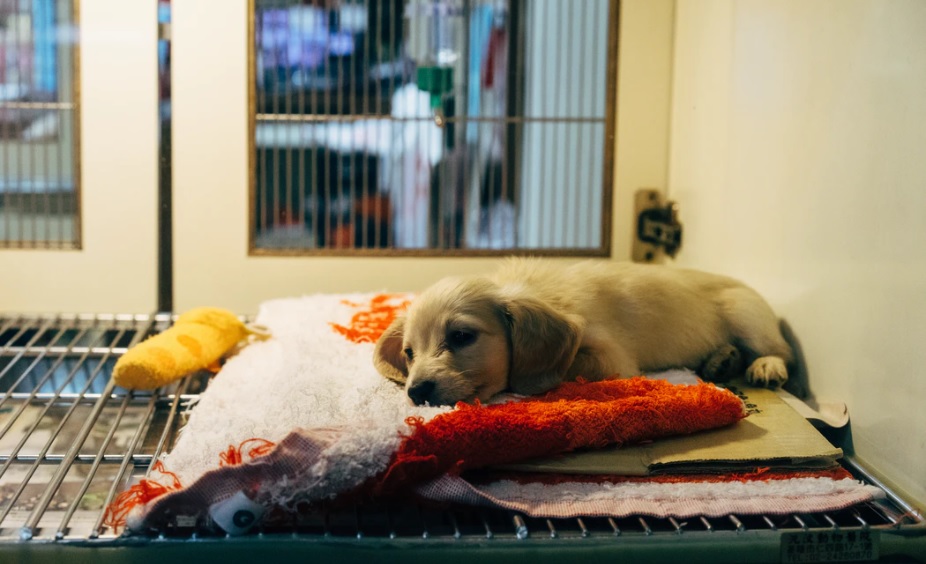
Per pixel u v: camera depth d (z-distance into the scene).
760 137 2.26
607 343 2.00
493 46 2.78
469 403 1.82
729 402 1.75
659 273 2.29
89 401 2.09
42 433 1.96
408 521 1.46
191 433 1.69
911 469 1.66
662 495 1.50
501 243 2.89
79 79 2.60
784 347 2.12
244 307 2.75
